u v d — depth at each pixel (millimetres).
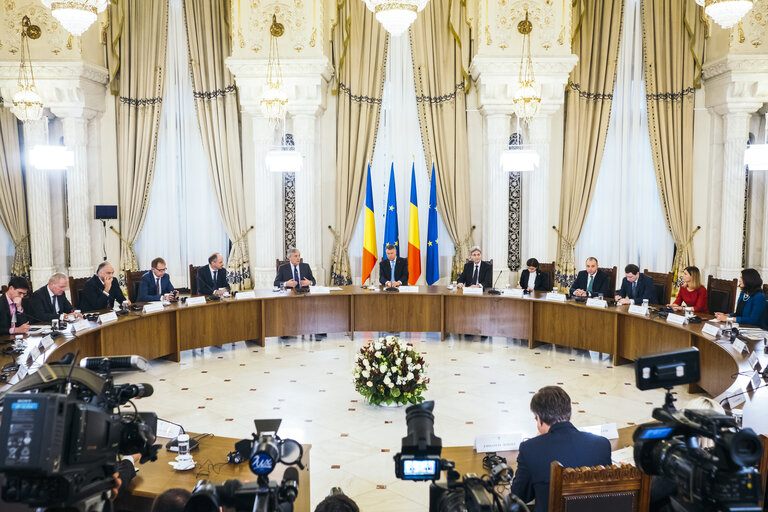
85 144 10062
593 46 9977
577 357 7855
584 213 10250
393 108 10438
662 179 10141
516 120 10141
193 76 10242
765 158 7855
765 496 2684
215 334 7941
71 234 10125
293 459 2061
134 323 7039
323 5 9695
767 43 9164
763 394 3473
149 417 2236
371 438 5281
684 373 1984
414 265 10039
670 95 9977
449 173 10281
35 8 9438
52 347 5598
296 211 10195
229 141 10320
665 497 2510
